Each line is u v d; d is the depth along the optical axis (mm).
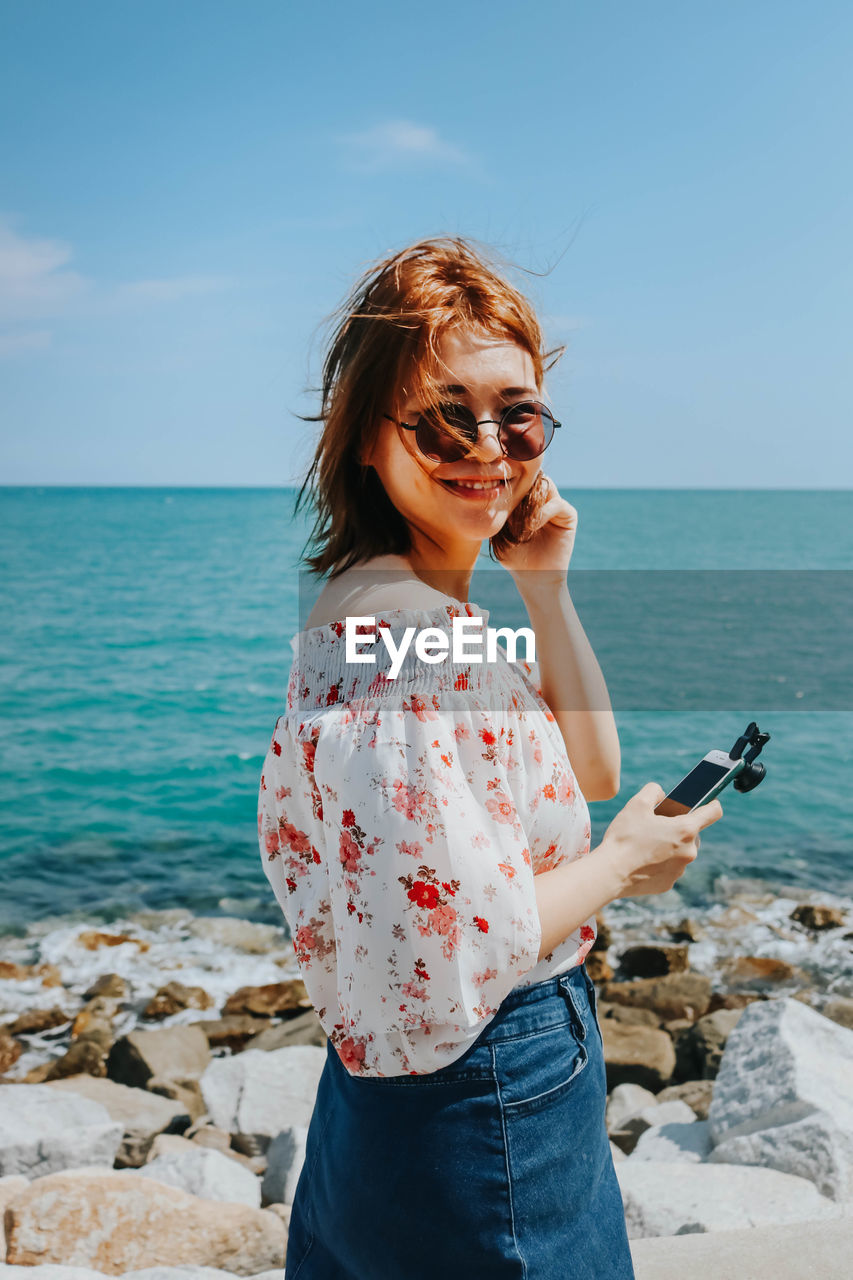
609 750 1740
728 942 8430
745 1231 2482
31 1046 6750
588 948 1417
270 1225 3633
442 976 1138
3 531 80250
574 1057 1338
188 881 10586
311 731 1236
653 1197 3291
